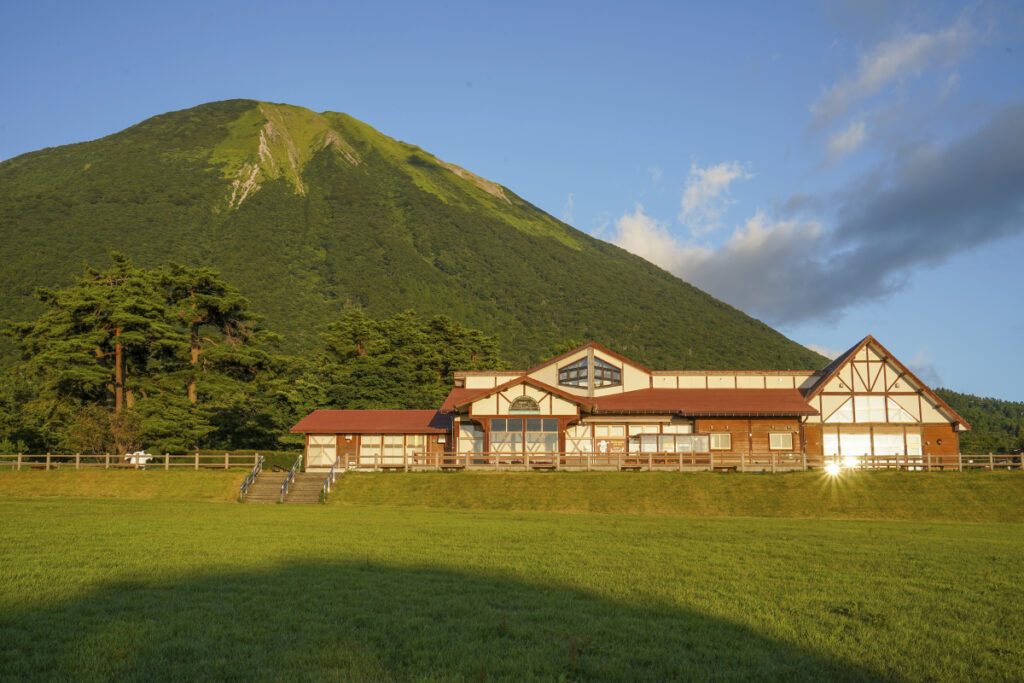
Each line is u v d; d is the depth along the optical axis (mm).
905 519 32594
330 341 90500
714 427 46344
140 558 18969
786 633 13086
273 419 70062
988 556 21266
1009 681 10953
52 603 14328
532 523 28047
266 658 11320
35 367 56812
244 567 18016
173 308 62250
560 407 44875
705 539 24047
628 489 37219
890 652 12078
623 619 13781
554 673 10883
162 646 11766
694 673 10992
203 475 41062
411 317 99188
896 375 47812
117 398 57281
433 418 52656
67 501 34469
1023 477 37500
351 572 17594
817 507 34406
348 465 45969
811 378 51312
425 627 13016
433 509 33938
